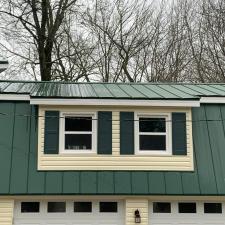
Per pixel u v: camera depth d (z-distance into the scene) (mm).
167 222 14641
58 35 29656
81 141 15086
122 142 15070
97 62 31250
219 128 15938
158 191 14359
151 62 33062
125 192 14273
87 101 14977
